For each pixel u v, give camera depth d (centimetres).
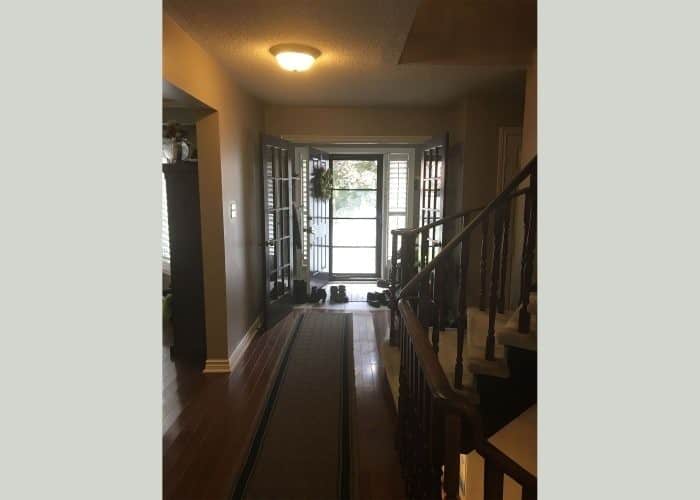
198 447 264
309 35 271
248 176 443
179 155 387
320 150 682
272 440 272
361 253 755
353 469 245
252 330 467
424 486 180
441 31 317
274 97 464
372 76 373
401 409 246
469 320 310
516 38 312
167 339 430
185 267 399
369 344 448
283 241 529
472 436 146
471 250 475
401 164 712
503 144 459
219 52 309
